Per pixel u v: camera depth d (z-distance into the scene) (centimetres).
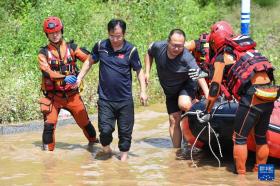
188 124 1008
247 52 914
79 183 860
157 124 1320
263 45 2169
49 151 1063
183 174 919
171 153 1064
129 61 991
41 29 1886
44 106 1048
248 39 923
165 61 1020
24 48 1833
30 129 1248
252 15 2636
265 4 2819
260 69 894
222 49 930
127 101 995
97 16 2205
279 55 2025
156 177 898
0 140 1154
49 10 1970
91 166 963
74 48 1046
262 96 892
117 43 977
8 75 1526
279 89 911
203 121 945
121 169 945
